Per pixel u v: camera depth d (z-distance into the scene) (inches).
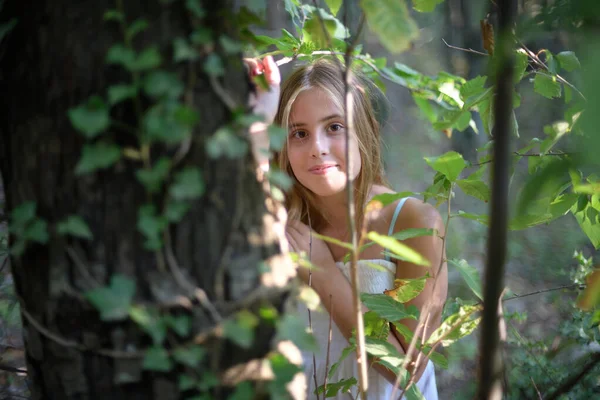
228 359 43.4
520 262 202.5
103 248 42.3
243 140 43.2
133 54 39.8
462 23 256.8
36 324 44.4
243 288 43.5
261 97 55.4
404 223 76.5
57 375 44.3
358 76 88.1
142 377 42.6
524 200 34.3
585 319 93.1
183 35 41.5
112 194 42.1
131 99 40.9
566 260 203.5
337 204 79.7
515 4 43.9
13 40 44.1
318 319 76.7
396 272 77.4
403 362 59.8
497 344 42.8
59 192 42.9
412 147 286.5
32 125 43.6
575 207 73.5
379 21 38.2
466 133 263.0
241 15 44.5
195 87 41.9
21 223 43.1
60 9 41.9
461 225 220.4
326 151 75.3
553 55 74.5
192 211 42.4
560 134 60.6
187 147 41.3
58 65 42.1
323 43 52.9
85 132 39.4
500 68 37.7
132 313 40.3
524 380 93.7
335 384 63.1
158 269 42.1
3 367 69.7
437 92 95.0
